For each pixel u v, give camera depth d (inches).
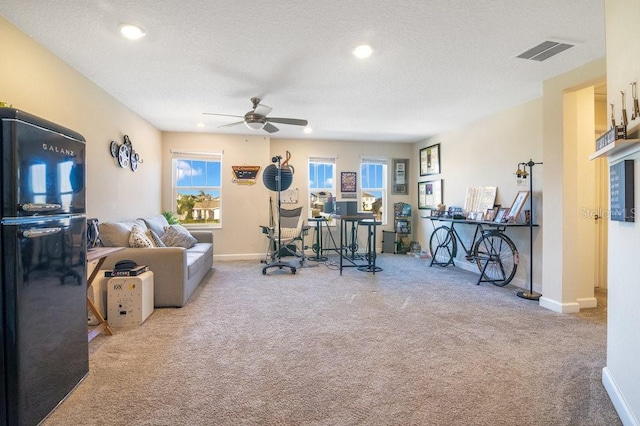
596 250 167.8
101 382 77.4
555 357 90.8
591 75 118.3
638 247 59.1
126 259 129.0
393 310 130.2
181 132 235.0
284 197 260.5
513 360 89.0
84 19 90.4
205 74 129.7
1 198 56.3
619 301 68.4
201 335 105.3
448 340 101.8
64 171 70.9
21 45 95.8
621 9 63.9
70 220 73.2
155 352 93.1
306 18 90.4
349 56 114.2
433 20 91.4
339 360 88.7
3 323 56.7
